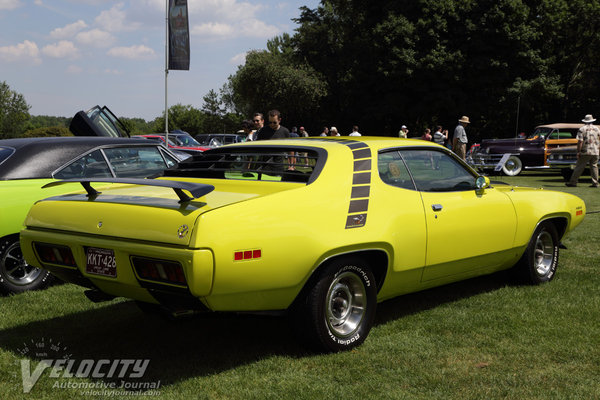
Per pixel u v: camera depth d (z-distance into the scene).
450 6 35.22
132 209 3.45
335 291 3.79
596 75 38.12
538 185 15.61
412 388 3.27
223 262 3.20
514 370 3.51
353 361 3.66
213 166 4.57
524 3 35.81
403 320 4.49
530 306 4.80
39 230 3.86
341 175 3.91
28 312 4.78
